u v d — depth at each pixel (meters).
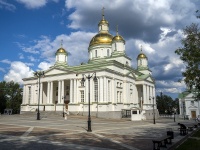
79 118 50.53
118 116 59.00
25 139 17.62
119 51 70.94
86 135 21.05
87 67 67.19
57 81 68.88
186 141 18.64
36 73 52.78
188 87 24.92
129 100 68.19
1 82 103.00
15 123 34.75
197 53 21.36
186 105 90.50
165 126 35.50
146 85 77.00
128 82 68.44
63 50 77.19
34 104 72.81
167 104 135.25
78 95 62.81
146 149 14.45
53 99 72.56
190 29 23.02
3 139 17.48
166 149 14.38
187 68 22.91
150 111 75.31
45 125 31.59
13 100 103.81
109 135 21.41
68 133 22.34
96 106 58.12
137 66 86.88
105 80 57.97
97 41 75.56
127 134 22.61
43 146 14.64
